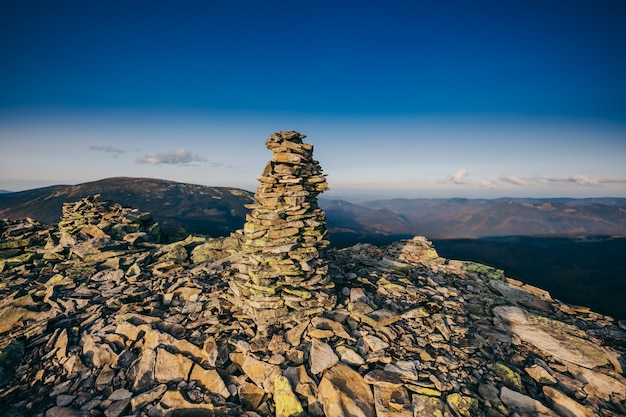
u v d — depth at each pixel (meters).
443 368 9.97
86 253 20.97
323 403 8.68
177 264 19.22
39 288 16.97
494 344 11.88
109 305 14.20
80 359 10.74
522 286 17.88
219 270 17.75
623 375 10.35
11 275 18.89
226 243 22.08
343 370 9.63
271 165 14.42
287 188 14.16
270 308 12.23
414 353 10.73
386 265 19.34
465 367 10.23
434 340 11.52
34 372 10.37
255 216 14.20
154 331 11.63
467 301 15.58
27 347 11.31
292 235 13.70
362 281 16.14
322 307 12.87
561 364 10.93
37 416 8.67
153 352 10.65
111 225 25.48
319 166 15.66
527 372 10.42
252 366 10.15
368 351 10.64
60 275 17.98
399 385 9.07
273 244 13.29
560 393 9.27
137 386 9.65
